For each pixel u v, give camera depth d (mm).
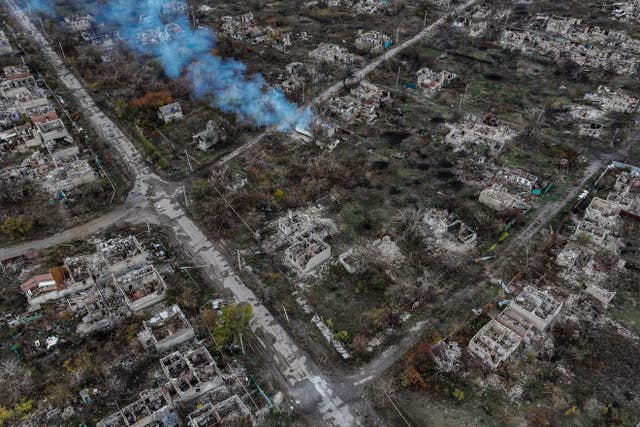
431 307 92812
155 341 82625
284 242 106750
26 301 91688
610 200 116500
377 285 96000
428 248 106188
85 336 85938
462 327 88750
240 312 84188
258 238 107062
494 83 176750
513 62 192125
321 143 138375
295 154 135750
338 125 149125
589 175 129750
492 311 91688
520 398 78250
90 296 92812
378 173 129250
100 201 116812
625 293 96312
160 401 76062
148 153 133625
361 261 101500
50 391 77312
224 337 82938
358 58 191250
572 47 196375
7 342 84562
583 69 185125
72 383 78500
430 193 122438
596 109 159625
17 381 78625
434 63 189500
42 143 135375
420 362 82438
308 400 77375
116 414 72188
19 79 158125
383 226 112062
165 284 94875
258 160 132625
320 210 116312
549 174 129750
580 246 105438
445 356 83000
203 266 100750
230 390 78500
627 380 81000
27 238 106312
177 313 88312
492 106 161750
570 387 79812
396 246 106625
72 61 183125
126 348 84250
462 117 154625
